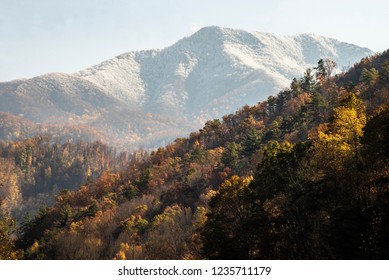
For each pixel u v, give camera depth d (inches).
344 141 2645.2
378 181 2375.7
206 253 3063.5
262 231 2778.1
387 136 2308.1
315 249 2404.0
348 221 2191.2
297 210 2618.1
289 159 2792.8
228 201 3036.4
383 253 2004.2
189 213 5093.5
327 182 2571.4
